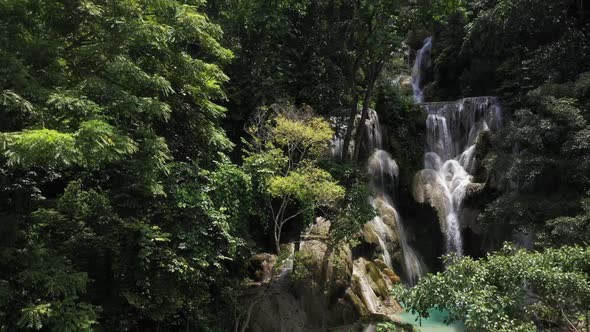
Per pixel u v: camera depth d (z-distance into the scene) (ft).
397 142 57.57
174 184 29.22
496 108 59.21
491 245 49.06
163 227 28.43
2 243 22.17
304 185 31.14
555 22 56.49
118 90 22.16
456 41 74.38
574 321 22.12
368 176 43.27
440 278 21.80
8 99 18.71
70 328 19.77
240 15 45.88
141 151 24.64
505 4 55.26
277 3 43.65
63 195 28.60
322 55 49.67
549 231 38.58
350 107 52.13
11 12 21.40
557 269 20.10
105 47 23.35
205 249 28.99
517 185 46.19
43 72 21.90
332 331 34.42
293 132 33.06
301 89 49.67
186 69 29.04
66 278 21.13
